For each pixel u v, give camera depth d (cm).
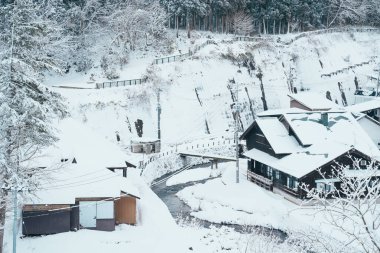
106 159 3419
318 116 4388
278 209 3603
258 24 9150
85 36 7188
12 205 2625
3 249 2488
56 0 6812
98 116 5712
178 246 2856
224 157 4941
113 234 2892
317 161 3700
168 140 5894
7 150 2355
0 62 2330
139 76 6606
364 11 10169
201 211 3766
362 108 5569
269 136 4262
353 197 972
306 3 9306
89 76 6731
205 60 7094
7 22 2427
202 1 8188
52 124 2867
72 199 2862
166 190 4469
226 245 2900
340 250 950
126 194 3055
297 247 1435
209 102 6631
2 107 2272
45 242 2694
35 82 2447
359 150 3631
